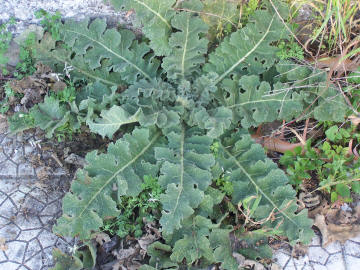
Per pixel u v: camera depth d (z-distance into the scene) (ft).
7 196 1.63
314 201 1.67
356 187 1.60
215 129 1.55
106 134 1.65
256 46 1.69
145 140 1.59
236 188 1.56
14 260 1.54
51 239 1.58
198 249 1.47
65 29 1.68
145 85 1.65
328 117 1.66
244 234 1.58
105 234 1.57
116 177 1.50
